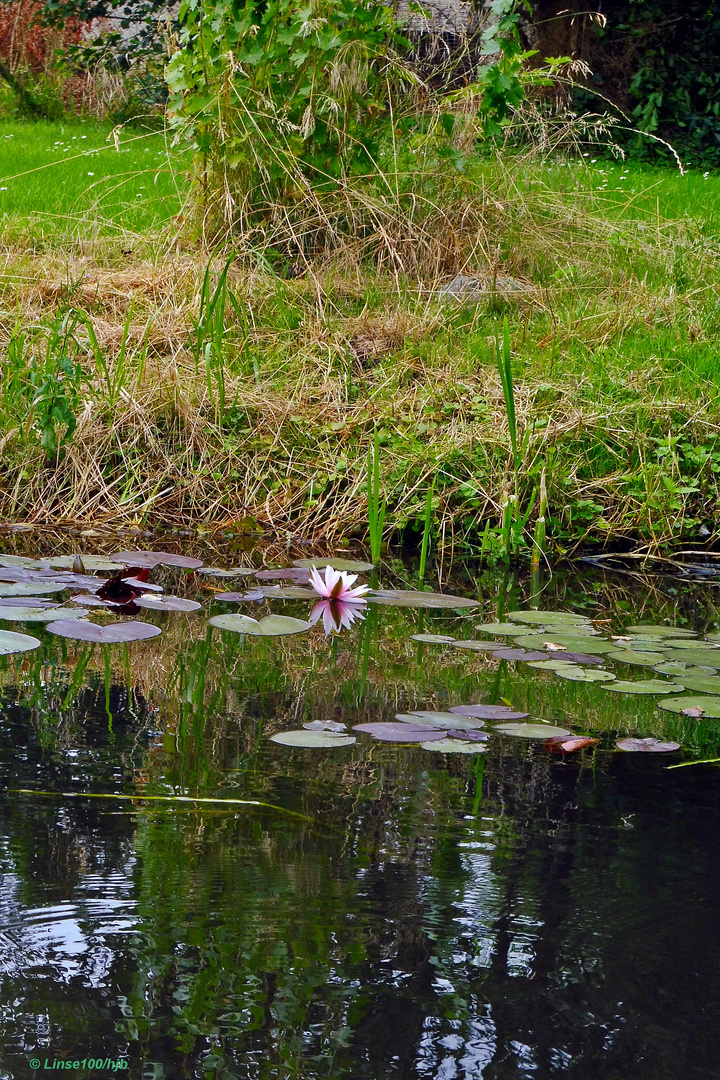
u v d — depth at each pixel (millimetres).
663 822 2357
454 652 3574
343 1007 1686
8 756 2535
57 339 5414
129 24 16125
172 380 5609
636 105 16094
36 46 15516
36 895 1931
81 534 4852
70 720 2791
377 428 5496
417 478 5246
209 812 2295
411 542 5094
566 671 3334
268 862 2090
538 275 7262
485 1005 1705
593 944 1880
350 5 6727
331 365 5902
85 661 3293
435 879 2064
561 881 2078
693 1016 1705
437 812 2357
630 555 4980
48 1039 1585
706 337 6566
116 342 5938
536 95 8906
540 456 5297
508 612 4078
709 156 15852
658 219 7969
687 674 3367
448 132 7098
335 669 3326
